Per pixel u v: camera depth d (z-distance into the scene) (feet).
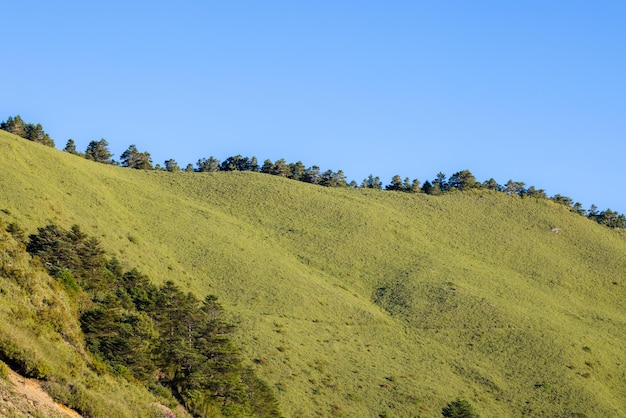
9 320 90.33
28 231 232.12
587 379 259.60
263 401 163.12
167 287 203.82
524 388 247.09
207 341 169.37
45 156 355.97
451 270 374.02
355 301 312.50
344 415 193.77
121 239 285.64
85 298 166.71
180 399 139.03
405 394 219.20
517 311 322.75
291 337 243.19
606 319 353.72
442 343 281.54
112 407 86.99
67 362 92.38
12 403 70.03
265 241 374.63
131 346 132.36
